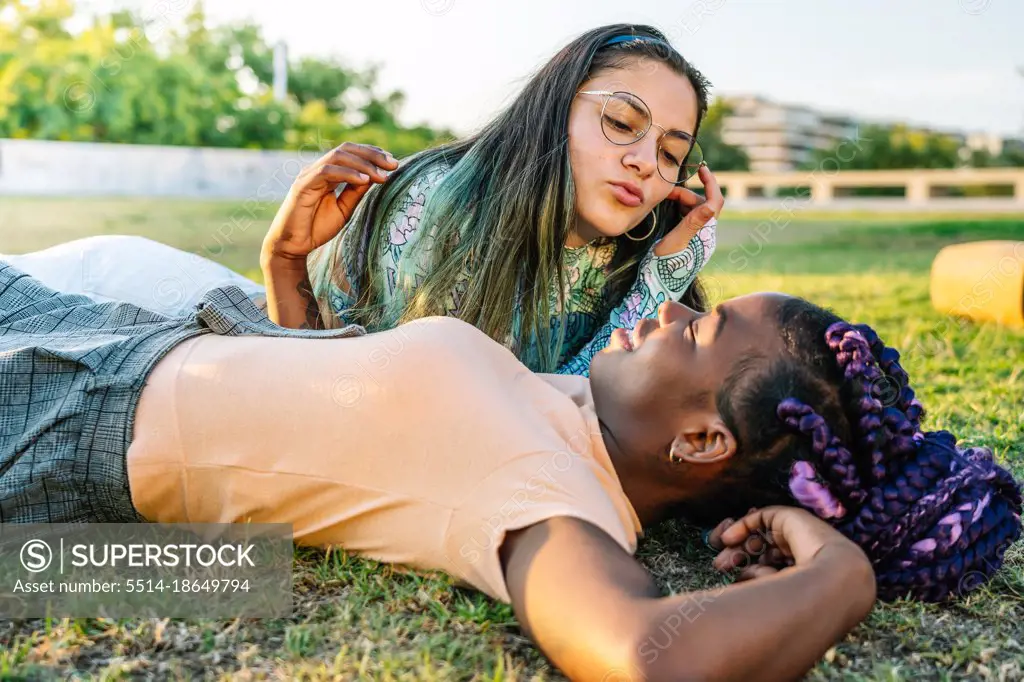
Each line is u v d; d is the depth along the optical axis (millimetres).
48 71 15180
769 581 1422
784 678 1366
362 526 1691
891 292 5883
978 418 2918
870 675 1525
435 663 1503
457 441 1602
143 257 2883
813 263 7602
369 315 2494
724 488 1707
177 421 1743
